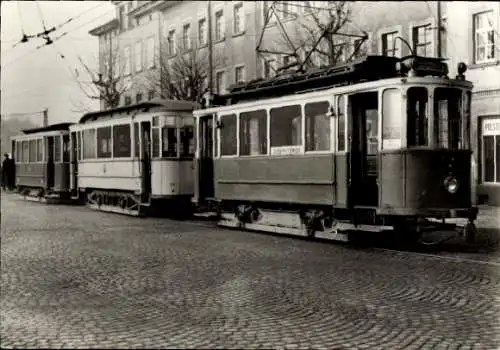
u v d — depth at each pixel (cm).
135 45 4403
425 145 1191
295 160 1437
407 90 1191
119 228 1711
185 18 3759
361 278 932
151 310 749
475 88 1969
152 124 2038
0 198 3425
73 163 2755
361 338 616
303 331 645
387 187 1207
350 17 2317
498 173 1927
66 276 990
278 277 949
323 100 1356
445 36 2059
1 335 641
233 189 1661
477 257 1124
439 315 704
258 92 1591
